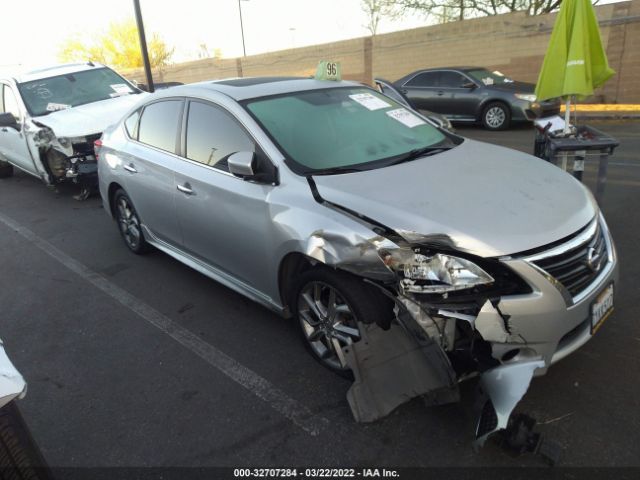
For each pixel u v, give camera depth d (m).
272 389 2.99
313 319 3.12
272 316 3.82
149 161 4.21
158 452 2.59
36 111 7.41
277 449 2.54
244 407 2.86
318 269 2.86
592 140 4.19
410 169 3.13
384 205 2.68
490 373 2.30
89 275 4.82
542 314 2.34
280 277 3.18
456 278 2.35
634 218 5.15
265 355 3.33
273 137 3.28
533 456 2.38
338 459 2.46
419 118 4.07
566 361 2.99
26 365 3.45
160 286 4.47
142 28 11.62
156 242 4.64
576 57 4.15
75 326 3.91
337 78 4.27
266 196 3.11
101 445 2.67
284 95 3.70
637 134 9.94
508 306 2.30
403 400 2.59
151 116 4.38
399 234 2.49
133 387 3.12
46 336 3.80
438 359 2.43
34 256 5.44
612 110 12.59
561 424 2.54
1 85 8.15
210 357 3.36
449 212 2.57
